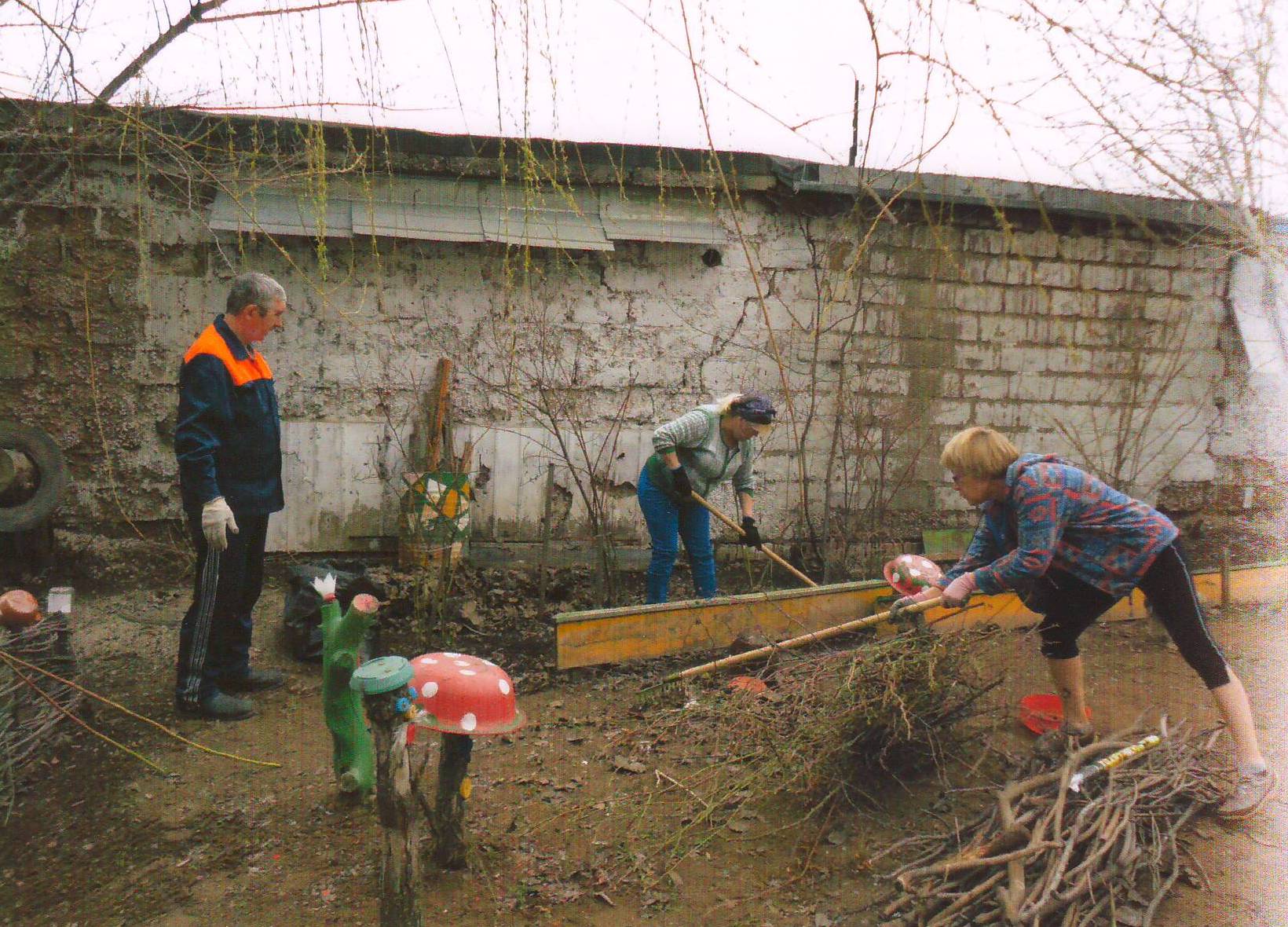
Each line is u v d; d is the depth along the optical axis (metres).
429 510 5.86
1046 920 2.66
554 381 6.56
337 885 3.04
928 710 3.55
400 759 2.43
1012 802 3.10
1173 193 2.75
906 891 2.63
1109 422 7.60
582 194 6.46
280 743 4.04
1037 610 3.68
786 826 3.34
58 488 5.64
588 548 6.77
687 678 4.29
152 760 3.85
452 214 6.18
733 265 6.84
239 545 4.20
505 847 3.23
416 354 6.46
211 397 3.99
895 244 6.98
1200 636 3.35
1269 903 2.83
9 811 3.42
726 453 5.18
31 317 5.88
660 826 3.35
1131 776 3.29
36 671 3.48
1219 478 7.99
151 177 5.74
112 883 3.06
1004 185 6.84
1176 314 7.53
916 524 7.32
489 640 5.37
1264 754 3.79
